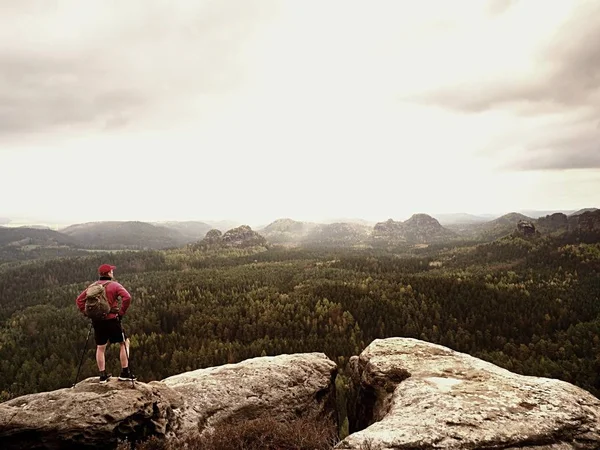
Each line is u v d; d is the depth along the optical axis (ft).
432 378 43.55
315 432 38.63
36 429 31.89
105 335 37.58
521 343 365.81
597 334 360.89
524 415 33.04
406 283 555.28
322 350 354.33
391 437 29.32
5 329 465.88
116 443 33.68
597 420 33.45
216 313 463.42
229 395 45.96
